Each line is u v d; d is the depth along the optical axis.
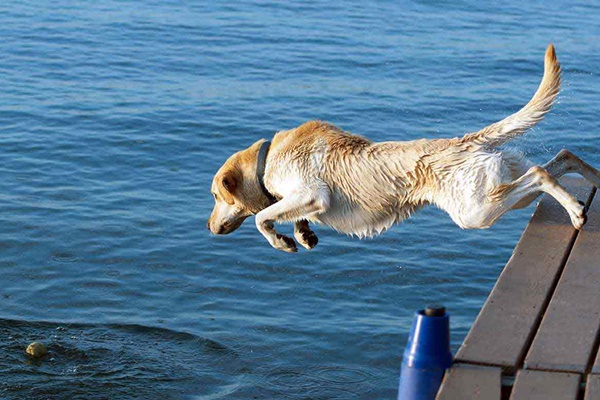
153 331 7.67
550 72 5.43
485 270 8.77
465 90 14.18
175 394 6.75
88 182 10.62
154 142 11.84
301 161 5.88
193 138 11.99
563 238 5.03
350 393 6.82
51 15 18.67
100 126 12.32
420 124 12.52
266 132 12.20
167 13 19.19
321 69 15.22
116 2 20.19
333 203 5.88
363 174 5.74
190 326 7.76
